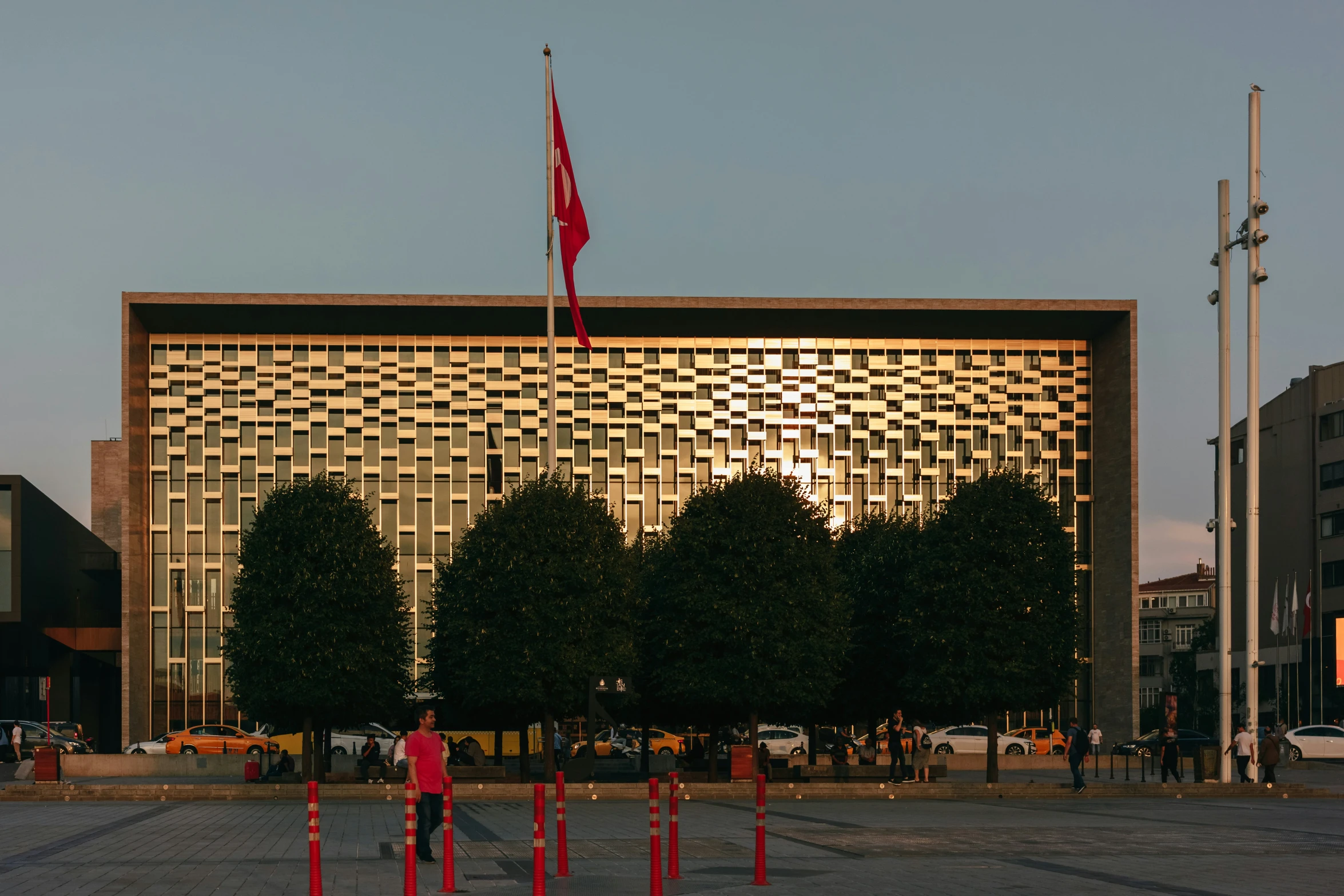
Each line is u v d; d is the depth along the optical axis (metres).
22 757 54.62
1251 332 34.69
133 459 62.09
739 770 37.25
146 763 45.78
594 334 66.19
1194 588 145.88
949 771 49.97
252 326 64.25
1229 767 35.44
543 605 35.97
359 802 31.73
